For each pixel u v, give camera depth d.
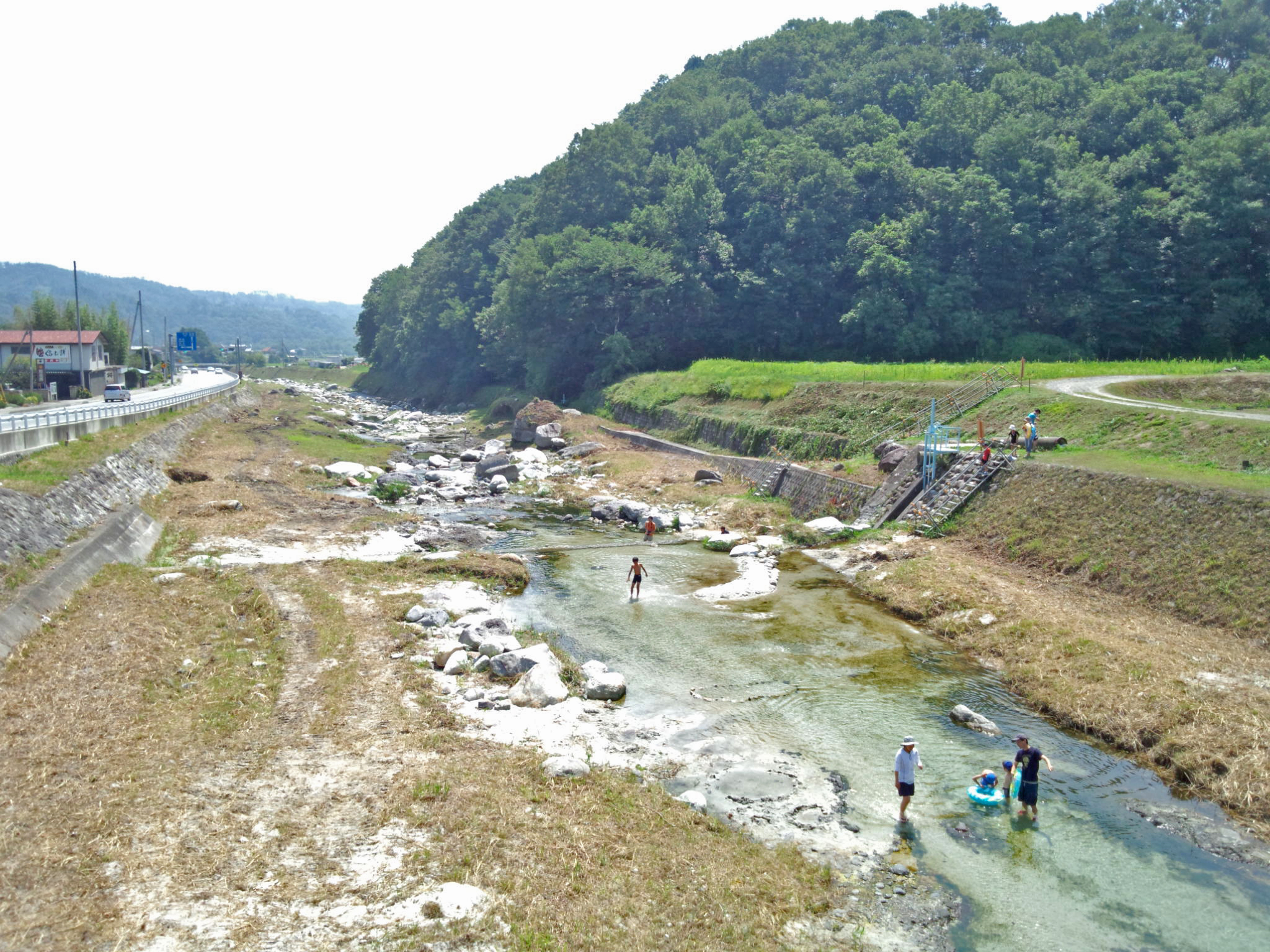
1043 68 110.50
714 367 75.69
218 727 18.05
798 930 12.76
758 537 39.09
